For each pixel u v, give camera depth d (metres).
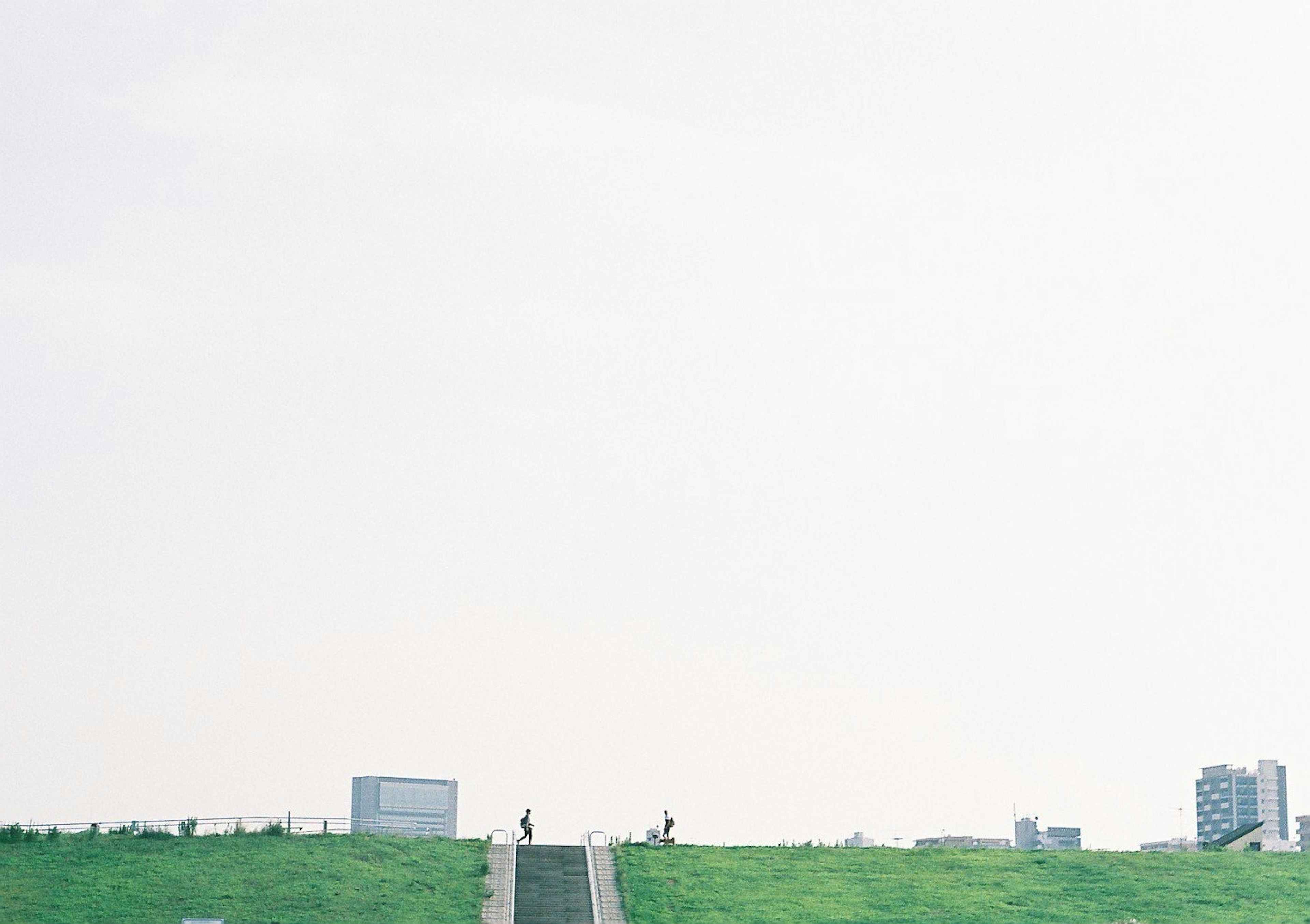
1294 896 66.75
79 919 60.50
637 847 75.50
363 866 69.56
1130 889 68.00
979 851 76.12
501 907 64.00
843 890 67.38
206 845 73.06
